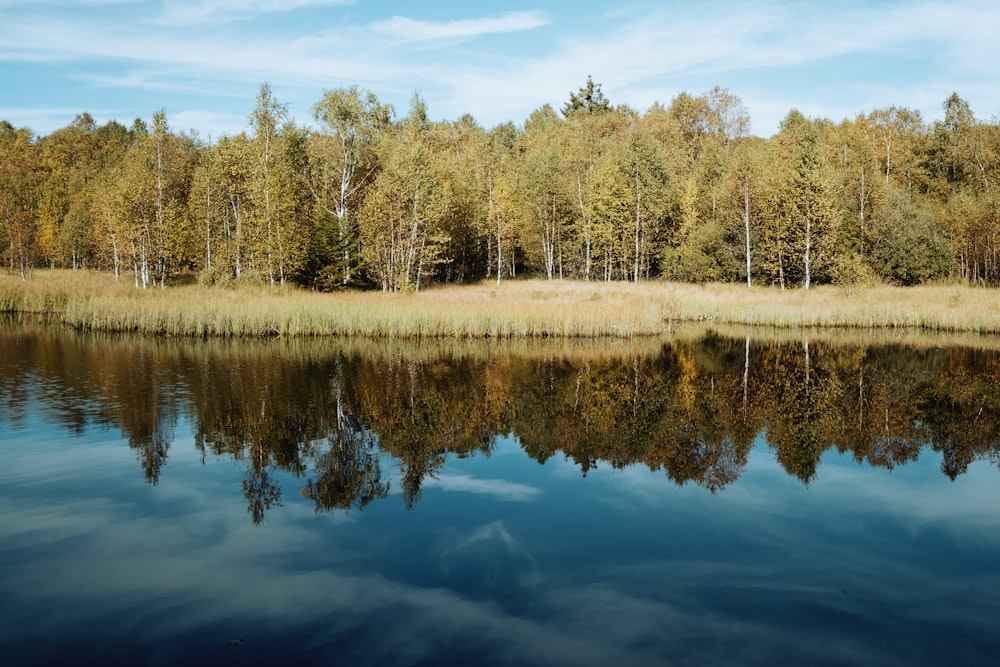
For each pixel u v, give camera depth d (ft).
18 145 268.00
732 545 26.00
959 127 202.59
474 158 188.65
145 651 18.31
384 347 85.40
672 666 17.80
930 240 150.82
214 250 153.48
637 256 175.83
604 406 53.31
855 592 22.11
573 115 295.69
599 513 29.53
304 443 40.96
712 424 47.70
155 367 66.69
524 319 98.73
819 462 38.19
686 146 220.84
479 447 41.01
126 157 161.68
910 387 62.03
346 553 25.02
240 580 22.71
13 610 20.59
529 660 18.06
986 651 18.56
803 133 146.20
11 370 63.72
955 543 26.27
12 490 31.83
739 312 122.11
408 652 18.40
